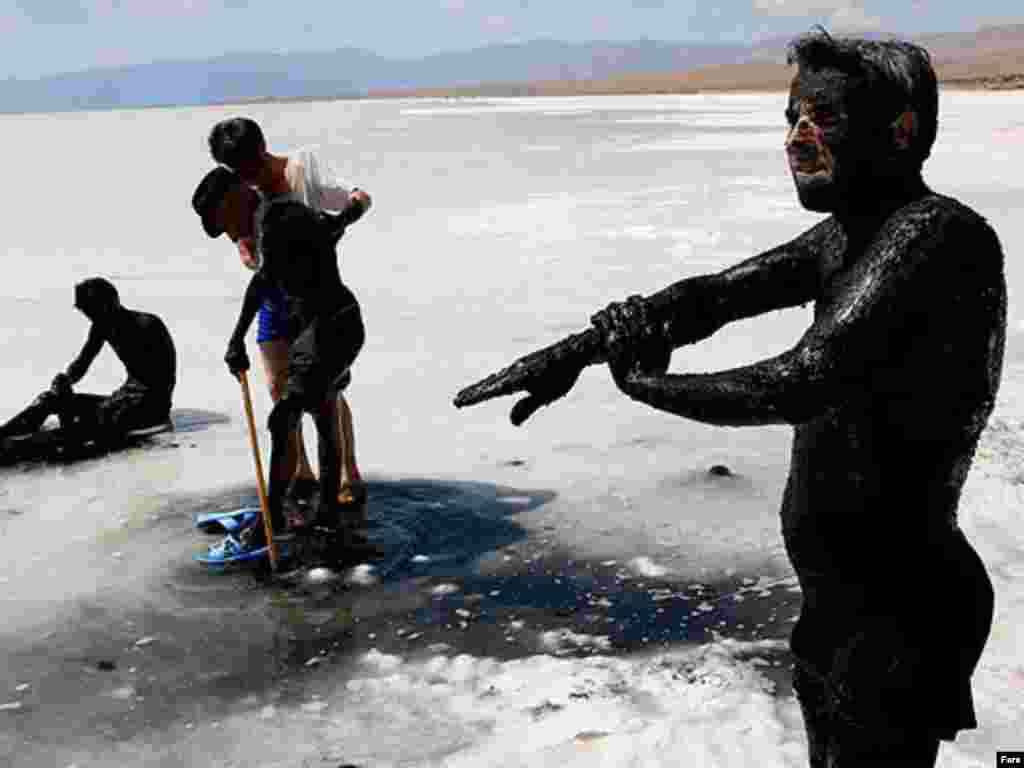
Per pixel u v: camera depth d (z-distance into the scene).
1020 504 5.92
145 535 6.15
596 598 5.25
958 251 2.36
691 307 2.77
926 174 22.77
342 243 16.47
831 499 2.54
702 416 2.43
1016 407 7.59
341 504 6.44
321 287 5.75
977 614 2.58
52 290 13.52
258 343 6.25
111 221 20.08
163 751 4.11
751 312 2.81
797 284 2.78
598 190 22.11
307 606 5.25
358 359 9.70
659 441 7.44
